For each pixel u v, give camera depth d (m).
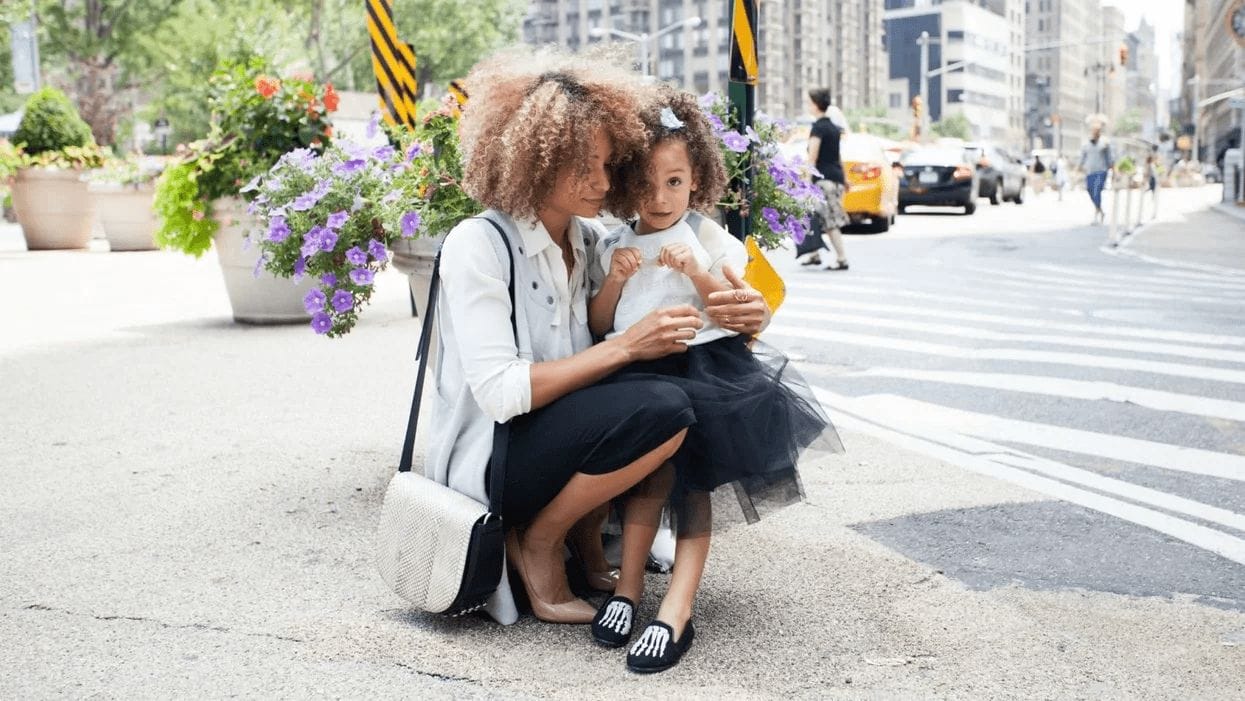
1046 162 54.69
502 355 2.80
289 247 4.29
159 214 8.22
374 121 4.44
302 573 3.37
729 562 3.46
